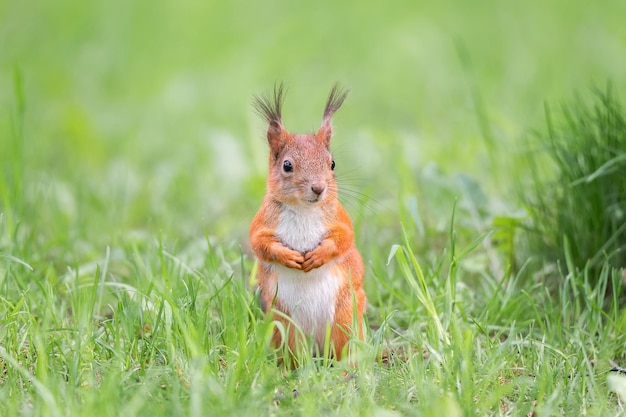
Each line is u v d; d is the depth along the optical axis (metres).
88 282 10.83
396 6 25.30
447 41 22.67
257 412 7.49
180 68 22.08
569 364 8.65
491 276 11.09
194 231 13.31
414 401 8.12
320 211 9.30
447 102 19.08
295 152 9.41
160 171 16.03
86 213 13.50
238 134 17.75
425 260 11.48
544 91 18.84
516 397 8.33
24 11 24.00
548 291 10.80
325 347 8.53
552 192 11.89
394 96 20.23
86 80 21.38
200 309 8.99
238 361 8.05
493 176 14.01
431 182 12.50
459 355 8.47
